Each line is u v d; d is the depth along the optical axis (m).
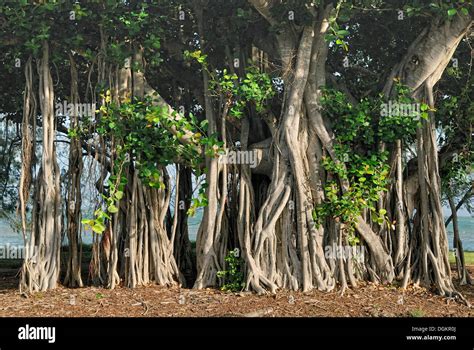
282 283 10.46
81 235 11.27
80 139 11.29
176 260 12.38
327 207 10.34
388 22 11.58
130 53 10.73
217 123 11.25
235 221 11.10
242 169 10.95
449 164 12.14
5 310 9.12
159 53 11.19
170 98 13.24
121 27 10.38
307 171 10.62
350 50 12.96
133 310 9.13
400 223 10.98
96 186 10.97
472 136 11.61
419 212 11.17
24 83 12.27
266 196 11.10
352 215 10.26
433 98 11.40
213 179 10.72
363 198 10.27
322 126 10.62
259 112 10.80
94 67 12.08
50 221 10.73
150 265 11.11
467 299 10.28
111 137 10.74
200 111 13.02
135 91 10.91
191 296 10.02
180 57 11.95
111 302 9.66
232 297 9.90
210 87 10.54
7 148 14.90
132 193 10.98
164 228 11.30
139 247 10.95
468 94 11.67
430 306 9.47
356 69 12.71
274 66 11.05
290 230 10.57
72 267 11.20
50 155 10.77
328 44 10.84
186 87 12.68
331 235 10.68
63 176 11.34
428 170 10.79
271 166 10.97
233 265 10.63
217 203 10.89
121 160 9.98
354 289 10.46
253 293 10.11
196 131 10.91
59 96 12.50
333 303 9.50
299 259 10.53
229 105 11.02
